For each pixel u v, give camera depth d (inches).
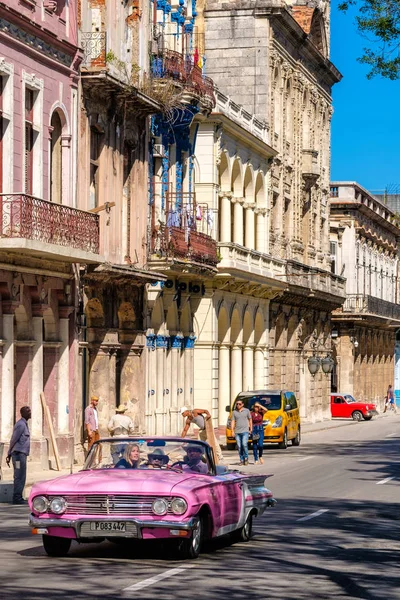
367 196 3612.2
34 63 1290.6
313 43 2699.3
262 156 2315.5
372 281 3693.4
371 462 1489.9
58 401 1368.1
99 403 1499.8
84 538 624.4
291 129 2600.9
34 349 1299.2
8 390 1227.9
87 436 1433.3
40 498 628.7
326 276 2837.1
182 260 1706.4
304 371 2768.2
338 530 793.6
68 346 1379.2
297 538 748.6
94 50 1445.6
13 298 1232.8
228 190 2095.2
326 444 1968.5
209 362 1977.1
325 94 2960.1
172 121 1742.1
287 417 1849.2
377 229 3752.5
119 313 1605.6
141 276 1547.7
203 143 1967.3
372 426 2716.5
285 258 2532.0
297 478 1237.1
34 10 1290.6
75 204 1397.6
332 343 3378.4
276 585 569.0
